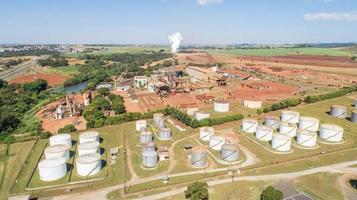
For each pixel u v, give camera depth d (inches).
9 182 3275.1
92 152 3767.2
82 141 4188.0
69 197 2955.2
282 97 6752.0
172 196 2906.0
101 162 3681.1
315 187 2994.6
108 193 3011.8
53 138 4192.9
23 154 4028.1
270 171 3363.7
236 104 6195.9
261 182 3115.2
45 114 5994.1
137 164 3663.9
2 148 4261.8
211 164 3607.3
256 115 5487.2
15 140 4532.5
